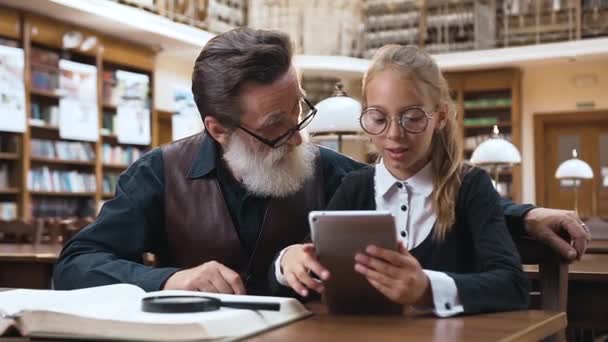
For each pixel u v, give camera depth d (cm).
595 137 1334
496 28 1337
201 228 201
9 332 122
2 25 852
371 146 184
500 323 128
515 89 1330
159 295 135
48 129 921
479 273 153
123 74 1039
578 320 271
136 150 1073
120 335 112
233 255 200
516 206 204
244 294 154
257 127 184
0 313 135
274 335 117
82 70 951
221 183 203
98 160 983
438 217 169
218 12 1272
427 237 171
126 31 1016
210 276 155
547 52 1241
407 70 160
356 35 1434
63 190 927
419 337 114
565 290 197
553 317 136
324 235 133
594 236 523
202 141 208
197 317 117
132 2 1050
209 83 187
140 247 202
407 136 161
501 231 162
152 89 1107
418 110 160
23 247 528
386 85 161
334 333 119
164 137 1227
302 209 204
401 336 115
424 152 165
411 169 175
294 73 186
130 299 138
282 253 158
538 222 195
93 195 980
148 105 1096
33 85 883
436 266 169
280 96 183
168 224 203
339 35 1416
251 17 1347
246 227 202
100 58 996
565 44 1226
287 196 201
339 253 134
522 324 127
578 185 1338
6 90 838
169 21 1048
